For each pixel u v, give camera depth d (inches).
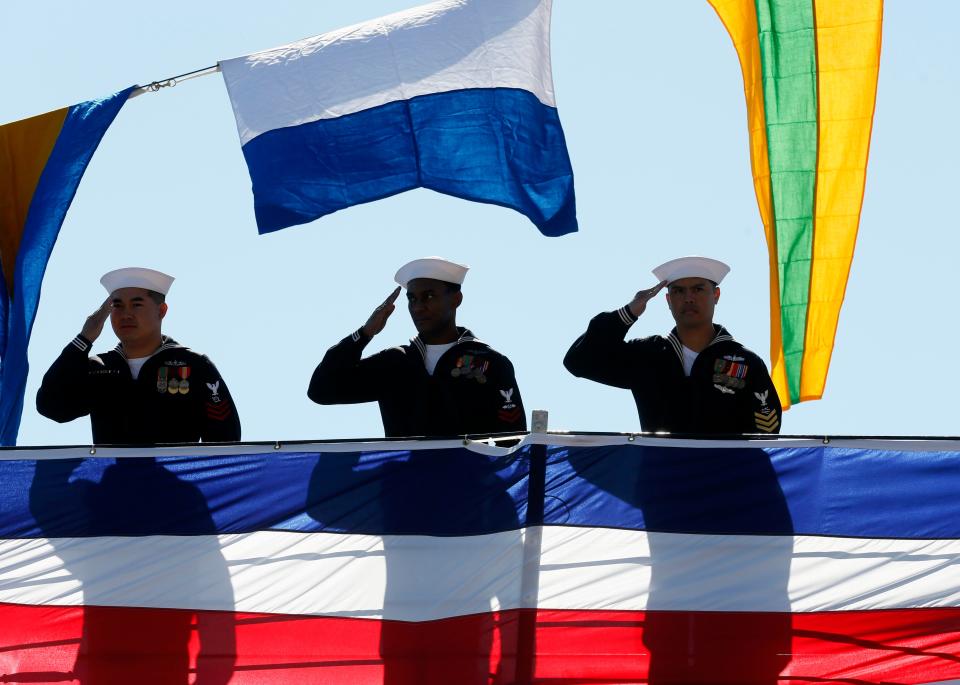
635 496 652.1
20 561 657.0
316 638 646.5
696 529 650.8
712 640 642.2
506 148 791.1
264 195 786.8
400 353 725.3
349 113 794.2
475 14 807.7
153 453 665.6
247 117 792.9
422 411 715.4
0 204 784.9
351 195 786.2
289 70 798.5
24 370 758.5
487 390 714.8
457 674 638.5
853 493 655.1
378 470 660.1
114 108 792.3
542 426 658.2
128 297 722.8
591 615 642.2
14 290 768.9
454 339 729.0
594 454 655.8
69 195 778.2
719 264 717.3
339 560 653.3
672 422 715.4
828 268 784.3
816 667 640.4
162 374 719.1
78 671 648.4
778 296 784.3
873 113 792.3
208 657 647.1
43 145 788.6
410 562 650.8
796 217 789.9
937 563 648.4
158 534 660.1
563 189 789.2
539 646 641.0
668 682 637.9
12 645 650.2
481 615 643.5
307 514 658.8
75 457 665.0
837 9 802.2
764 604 643.5
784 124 797.2
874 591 646.5
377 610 647.1
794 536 650.2
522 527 651.5
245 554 656.4
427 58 799.7
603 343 709.9
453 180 788.0
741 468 655.8
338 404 719.1
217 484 662.5
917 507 653.9
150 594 653.9
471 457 655.8
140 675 647.1
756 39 806.5
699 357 715.4
